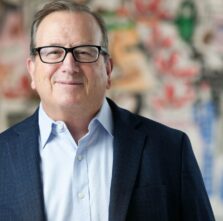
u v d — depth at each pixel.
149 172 1.84
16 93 4.01
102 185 1.83
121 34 3.99
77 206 1.79
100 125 1.91
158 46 3.99
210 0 3.98
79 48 1.80
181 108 4.00
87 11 1.88
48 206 1.79
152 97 4.00
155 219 1.78
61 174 1.84
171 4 3.99
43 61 1.82
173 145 1.92
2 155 1.89
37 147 1.89
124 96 4.00
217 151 3.96
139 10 3.99
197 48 3.99
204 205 1.90
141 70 3.99
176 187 1.85
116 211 1.75
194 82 3.99
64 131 1.87
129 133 1.92
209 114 3.98
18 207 1.79
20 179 1.82
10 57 4.00
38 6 3.96
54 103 1.83
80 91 1.81
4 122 4.00
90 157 1.87
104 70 1.88
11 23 3.99
